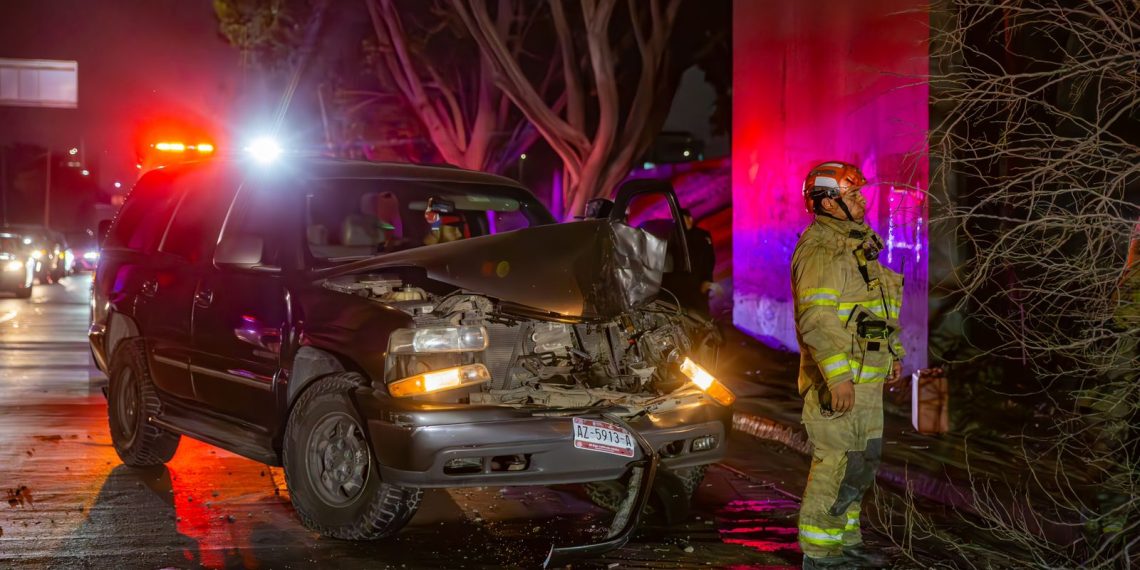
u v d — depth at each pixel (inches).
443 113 1103.0
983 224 380.8
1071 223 200.7
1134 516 199.0
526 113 865.5
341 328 231.1
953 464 289.9
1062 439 229.0
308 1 1152.2
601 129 845.8
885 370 202.5
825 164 203.9
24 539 231.9
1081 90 216.4
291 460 235.1
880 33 445.4
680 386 246.5
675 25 909.2
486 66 1037.2
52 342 660.1
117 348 304.7
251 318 253.6
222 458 318.3
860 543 212.4
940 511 261.9
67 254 1647.4
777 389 443.2
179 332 280.5
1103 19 207.9
